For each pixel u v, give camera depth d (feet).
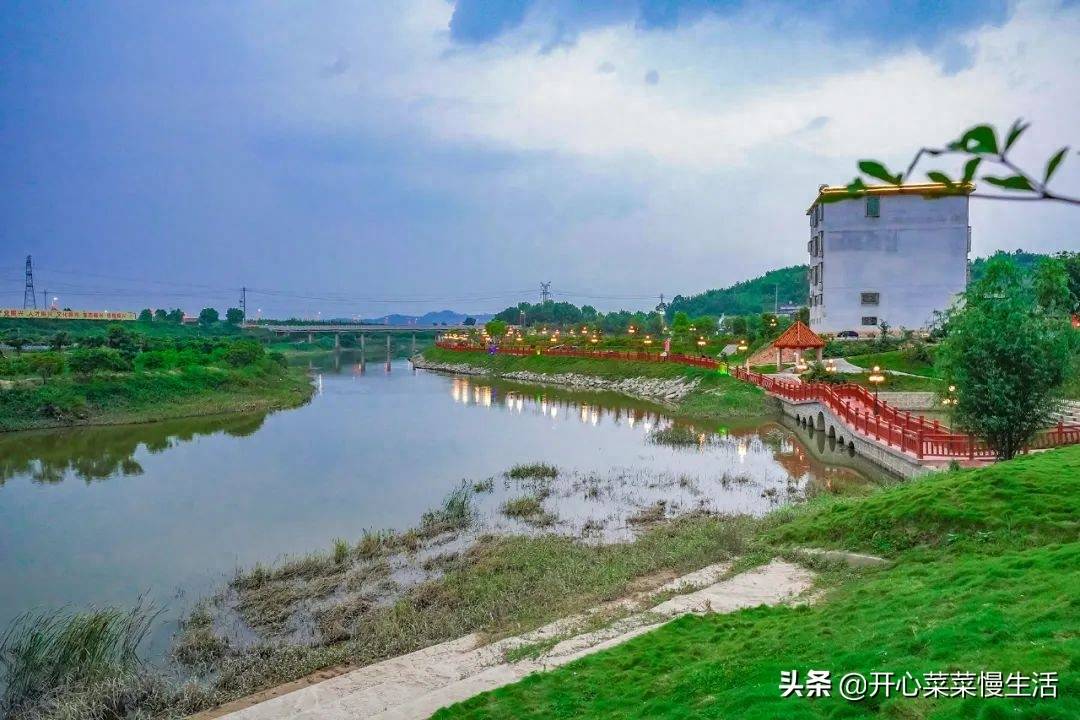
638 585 62.90
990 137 6.93
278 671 51.42
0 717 46.75
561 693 40.75
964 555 53.47
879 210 230.48
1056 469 63.82
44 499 106.73
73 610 64.59
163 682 49.62
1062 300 99.50
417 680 47.85
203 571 74.69
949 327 85.61
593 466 124.06
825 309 234.17
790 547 66.74
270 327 537.65
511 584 64.75
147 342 260.62
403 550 78.33
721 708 34.24
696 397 207.21
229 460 134.31
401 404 225.56
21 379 186.19
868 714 30.76
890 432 108.06
